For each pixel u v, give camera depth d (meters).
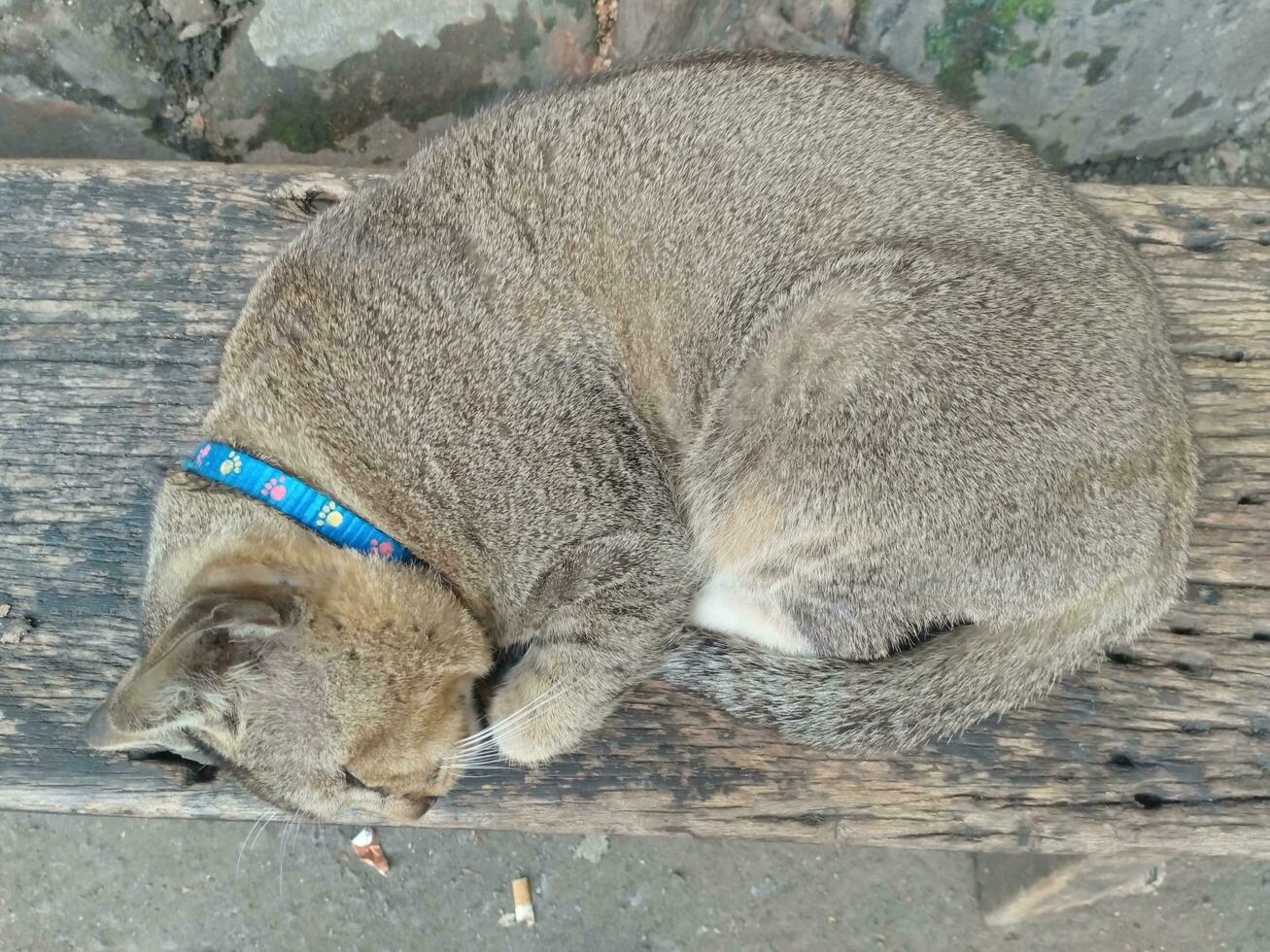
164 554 0.36
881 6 0.51
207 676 0.31
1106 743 0.39
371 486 0.36
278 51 0.49
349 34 0.49
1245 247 0.43
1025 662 0.38
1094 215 0.40
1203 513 0.40
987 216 0.38
